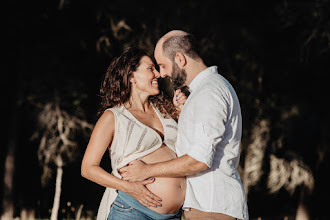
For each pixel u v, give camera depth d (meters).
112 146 3.09
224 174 2.86
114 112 3.09
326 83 10.88
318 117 11.53
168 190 2.97
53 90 10.08
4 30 10.16
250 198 12.84
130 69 3.21
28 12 10.21
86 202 10.97
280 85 10.92
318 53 10.05
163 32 9.70
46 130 10.11
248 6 10.18
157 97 3.35
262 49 10.45
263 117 10.79
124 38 9.72
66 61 10.31
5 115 10.95
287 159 11.17
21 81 10.16
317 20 9.73
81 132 10.50
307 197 11.67
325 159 11.73
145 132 3.08
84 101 10.36
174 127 3.26
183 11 9.86
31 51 10.27
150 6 9.73
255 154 10.76
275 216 12.90
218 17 10.04
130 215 2.99
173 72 3.00
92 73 10.34
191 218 2.87
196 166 2.68
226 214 2.81
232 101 2.88
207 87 2.81
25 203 10.99
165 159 3.10
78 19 10.14
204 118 2.70
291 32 10.41
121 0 9.71
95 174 2.98
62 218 8.05
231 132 2.90
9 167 10.52
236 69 10.38
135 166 2.97
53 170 10.62
